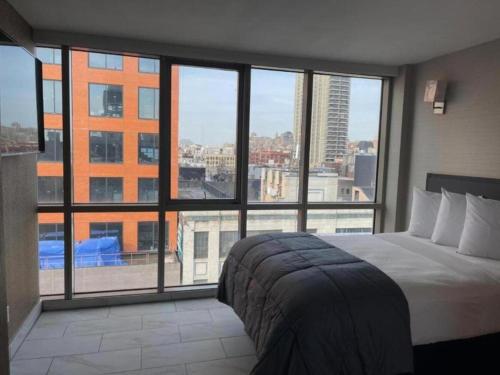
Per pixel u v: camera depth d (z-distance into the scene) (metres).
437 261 2.69
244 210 3.93
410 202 4.14
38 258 3.34
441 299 2.17
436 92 3.66
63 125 3.31
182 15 2.74
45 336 2.95
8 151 2.30
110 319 3.28
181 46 3.45
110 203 3.57
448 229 3.13
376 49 3.50
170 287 3.83
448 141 3.63
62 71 3.26
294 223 4.19
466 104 3.43
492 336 2.35
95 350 2.76
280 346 1.90
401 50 3.53
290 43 3.36
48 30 3.10
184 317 3.35
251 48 3.54
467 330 2.22
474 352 2.32
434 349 2.23
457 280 2.30
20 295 2.86
